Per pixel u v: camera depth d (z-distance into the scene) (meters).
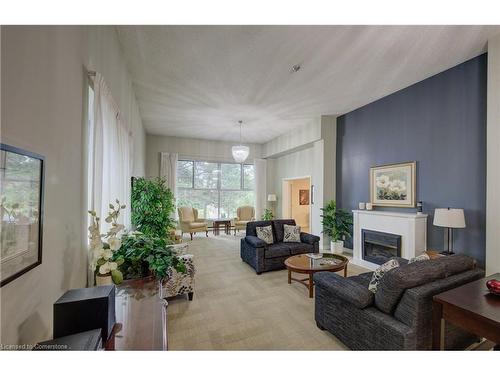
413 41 2.75
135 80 3.76
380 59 3.14
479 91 3.10
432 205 3.63
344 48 2.89
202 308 2.74
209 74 3.55
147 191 4.17
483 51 2.98
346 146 5.32
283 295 3.11
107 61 2.23
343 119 5.41
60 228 1.31
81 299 1.06
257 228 4.60
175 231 5.64
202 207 8.11
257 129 6.62
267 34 2.62
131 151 3.83
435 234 3.59
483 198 3.07
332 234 5.26
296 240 4.65
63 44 1.32
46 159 1.14
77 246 1.58
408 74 3.57
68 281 1.42
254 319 2.51
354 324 1.92
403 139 4.08
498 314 1.33
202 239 6.87
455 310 1.45
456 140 3.35
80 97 1.59
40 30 1.08
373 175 4.62
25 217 0.95
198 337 2.20
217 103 4.72
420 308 1.60
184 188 7.89
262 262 3.97
